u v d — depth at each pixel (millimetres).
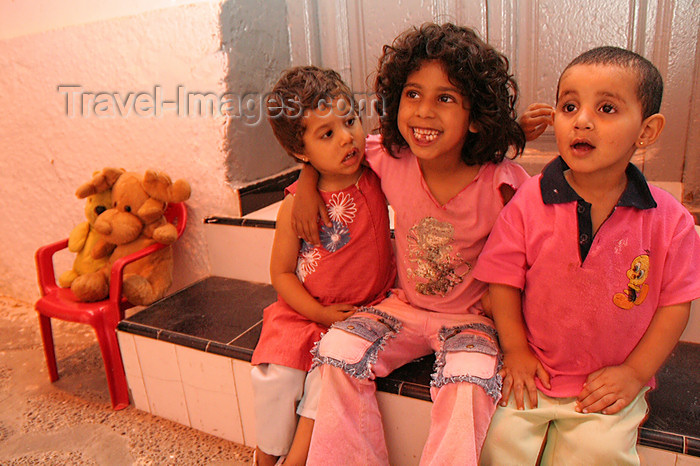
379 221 1488
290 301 1486
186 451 1636
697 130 1943
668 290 1111
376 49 2373
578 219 1121
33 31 2361
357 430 1280
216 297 1961
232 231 2078
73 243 2092
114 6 2176
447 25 1264
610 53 1040
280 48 2305
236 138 2098
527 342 1251
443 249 1380
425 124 1232
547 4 2059
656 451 1138
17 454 1646
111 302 1861
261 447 1417
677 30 1907
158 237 1961
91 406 1875
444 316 1403
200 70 2037
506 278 1210
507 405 1184
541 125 1355
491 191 1337
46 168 2498
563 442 1156
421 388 1319
